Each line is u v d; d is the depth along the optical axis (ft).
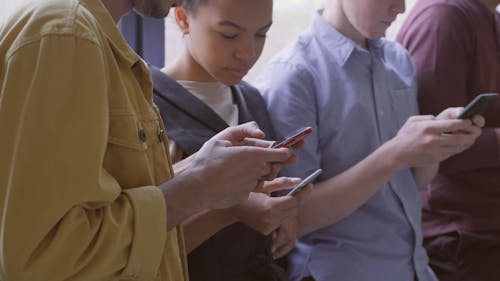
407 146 4.63
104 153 2.77
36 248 2.54
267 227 4.06
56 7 2.74
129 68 3.08
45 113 2.57
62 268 2.58
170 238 3.18
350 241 4.90
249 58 4.18
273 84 4.90
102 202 2.68
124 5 3.27
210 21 4.12
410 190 5.20
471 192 5.65
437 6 5.52
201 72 4.45
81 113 2.61
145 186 2.92
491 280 5.53
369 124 4.98
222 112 4.44
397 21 7.16
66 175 2.56
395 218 5.08
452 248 5.57
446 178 5.68
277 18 6.61
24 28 2.71
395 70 5.38
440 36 5.42
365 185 4.68
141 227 2.79
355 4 4.91
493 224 5.61
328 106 4.89
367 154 4.98
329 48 5.05
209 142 3.18
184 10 4.31
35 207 2.52
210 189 2.99
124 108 2.92
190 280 4.09
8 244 2.53
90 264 2.65
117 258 2.74
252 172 3.06
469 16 5.54
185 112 4.19
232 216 4.04
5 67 2.74
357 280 4.86
